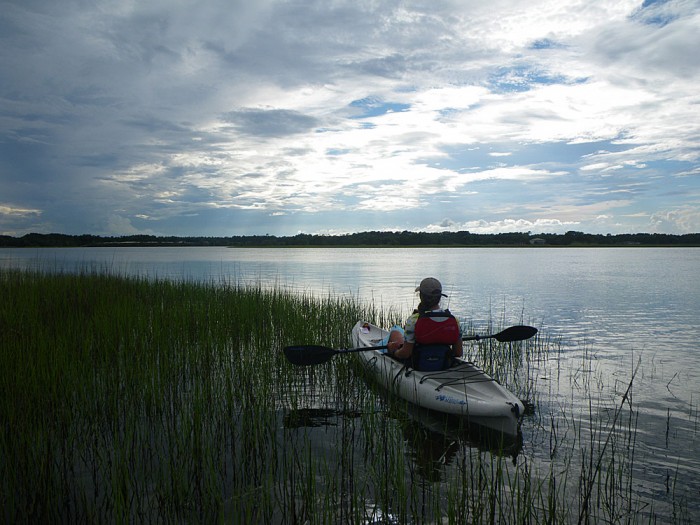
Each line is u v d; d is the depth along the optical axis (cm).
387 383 700
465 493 375
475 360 923
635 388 741
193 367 750
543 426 586
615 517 381
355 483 427
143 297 1416
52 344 743
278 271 3856
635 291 2219
